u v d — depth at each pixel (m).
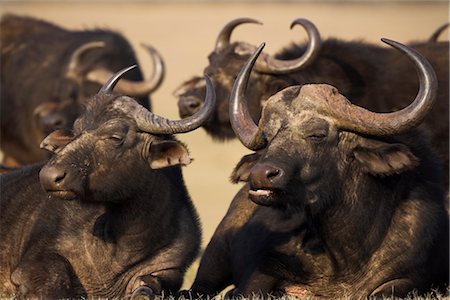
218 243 36.94
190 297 34.59
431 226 33.81
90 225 34.06
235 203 37.22
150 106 66.88
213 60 51.94
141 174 33.12
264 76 50.16
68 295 32.81
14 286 34.28
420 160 33.81
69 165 31.52
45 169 31.33
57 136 33.00
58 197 31.70
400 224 33.47
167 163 33.16
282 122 31.36
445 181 46.00
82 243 34.00
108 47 68.81
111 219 34.00
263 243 34.34
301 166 30.88
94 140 32.22
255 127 32.22
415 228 33.50
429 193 34.12
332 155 31.66
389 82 48.41
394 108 47.91
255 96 50.22
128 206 33.66
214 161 102.12
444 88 48.44
